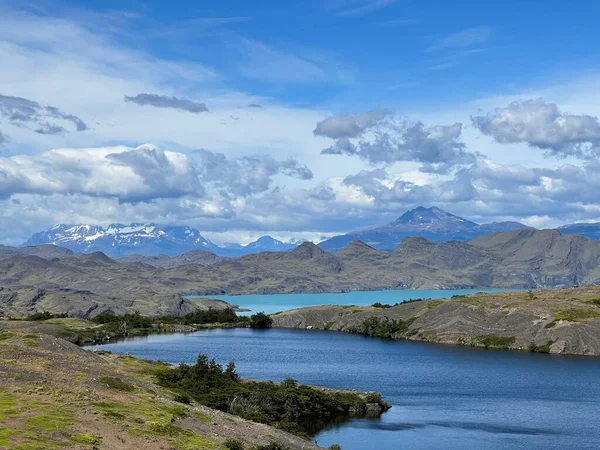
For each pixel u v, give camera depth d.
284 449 107.12
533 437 146.62
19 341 143.12
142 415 101.75
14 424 84.12
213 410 131.88
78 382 115.12
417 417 167.38
